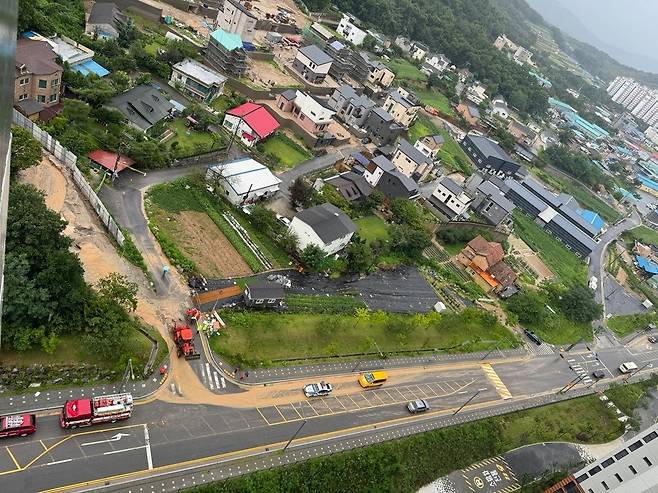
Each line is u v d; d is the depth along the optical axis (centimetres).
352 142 13150
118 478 4475
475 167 16238
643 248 16575
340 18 19200
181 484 4666
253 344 6366
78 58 8950
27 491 4103
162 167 8469
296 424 5766
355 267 8931
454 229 11744
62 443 4484
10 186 5450
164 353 5609
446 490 6272
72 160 7050
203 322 6216
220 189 8738
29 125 7094
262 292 6931
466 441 6812
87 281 5753
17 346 4712
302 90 13300
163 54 10819
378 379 6731
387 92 16288
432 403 7075
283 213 9344
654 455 5578
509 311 10206
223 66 11650
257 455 5228
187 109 9875
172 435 4988
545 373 9019
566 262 13950
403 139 13975
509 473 6844
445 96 19888
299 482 5247
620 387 9425
